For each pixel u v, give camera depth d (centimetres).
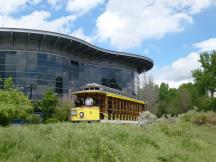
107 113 2588
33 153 1003
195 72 4519
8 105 2828
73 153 1036
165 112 7962
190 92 8150
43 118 4450
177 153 1437
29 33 4791
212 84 4400
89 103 2520
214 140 2098
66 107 4397
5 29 4706
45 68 4997
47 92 4447
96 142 1176
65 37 5066
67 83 5294
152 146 1495
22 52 4894
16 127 1398
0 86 4712
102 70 6012
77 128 1475
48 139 1213
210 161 1426
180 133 2036
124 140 1430
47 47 5084
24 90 4784
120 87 6175
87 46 5491
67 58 5372
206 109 4822
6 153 1012
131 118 3200
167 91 10194
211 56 4431
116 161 1064
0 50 4856
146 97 7075
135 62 6525
